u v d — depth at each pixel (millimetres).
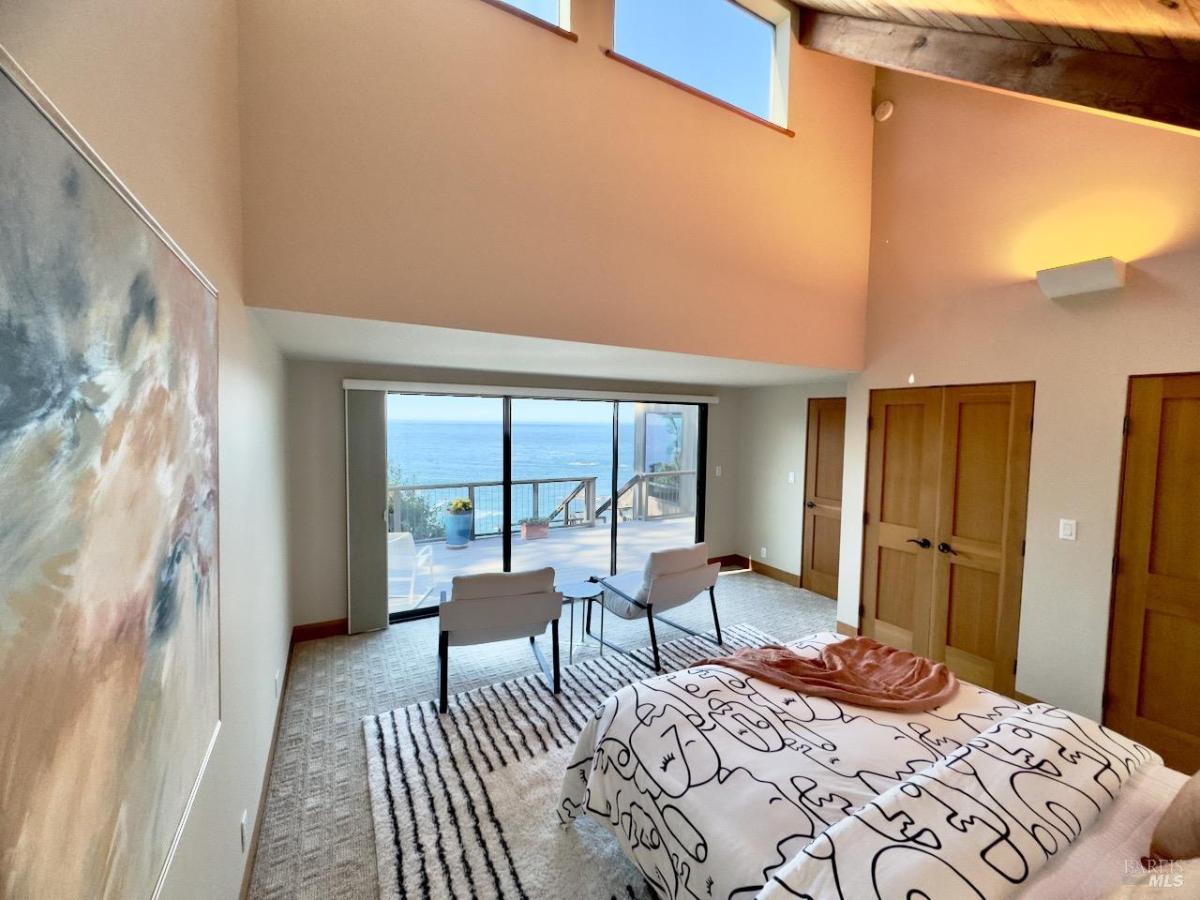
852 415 3889
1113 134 2580
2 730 490
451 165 2139
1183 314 2363
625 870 1810
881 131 3670
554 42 2379
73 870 623
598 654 3604
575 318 2473
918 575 3494
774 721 1764
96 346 678
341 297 1941
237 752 1627
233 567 1622
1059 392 2787
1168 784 1456
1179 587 2387
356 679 3166
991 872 1105
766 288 3205
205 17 1326
